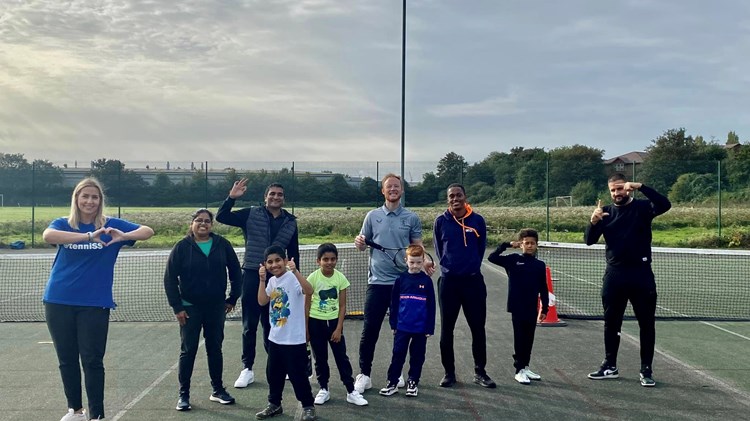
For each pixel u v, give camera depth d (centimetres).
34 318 991
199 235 566
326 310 576
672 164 2992
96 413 494
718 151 4966
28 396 589
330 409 557
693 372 671
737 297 1234
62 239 481
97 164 3212
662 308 1105
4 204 3412
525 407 560
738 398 585
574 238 2377
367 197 2880
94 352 496
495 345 797
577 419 530
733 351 764
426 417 535
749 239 2234
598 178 3000
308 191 2861
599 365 699
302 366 527
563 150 5788
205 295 552
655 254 2050
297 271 536
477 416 537
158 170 3406
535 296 636
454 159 3038
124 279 1471
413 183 2942
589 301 1178
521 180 3028
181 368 557
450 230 625
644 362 628
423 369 687
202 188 3145
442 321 626
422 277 594
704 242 2266
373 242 614
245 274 623
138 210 3319
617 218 629
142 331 878
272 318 534
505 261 648
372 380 647
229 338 841
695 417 535
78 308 495
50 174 3472
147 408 557
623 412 547
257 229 625
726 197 2920
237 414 543
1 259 1884
